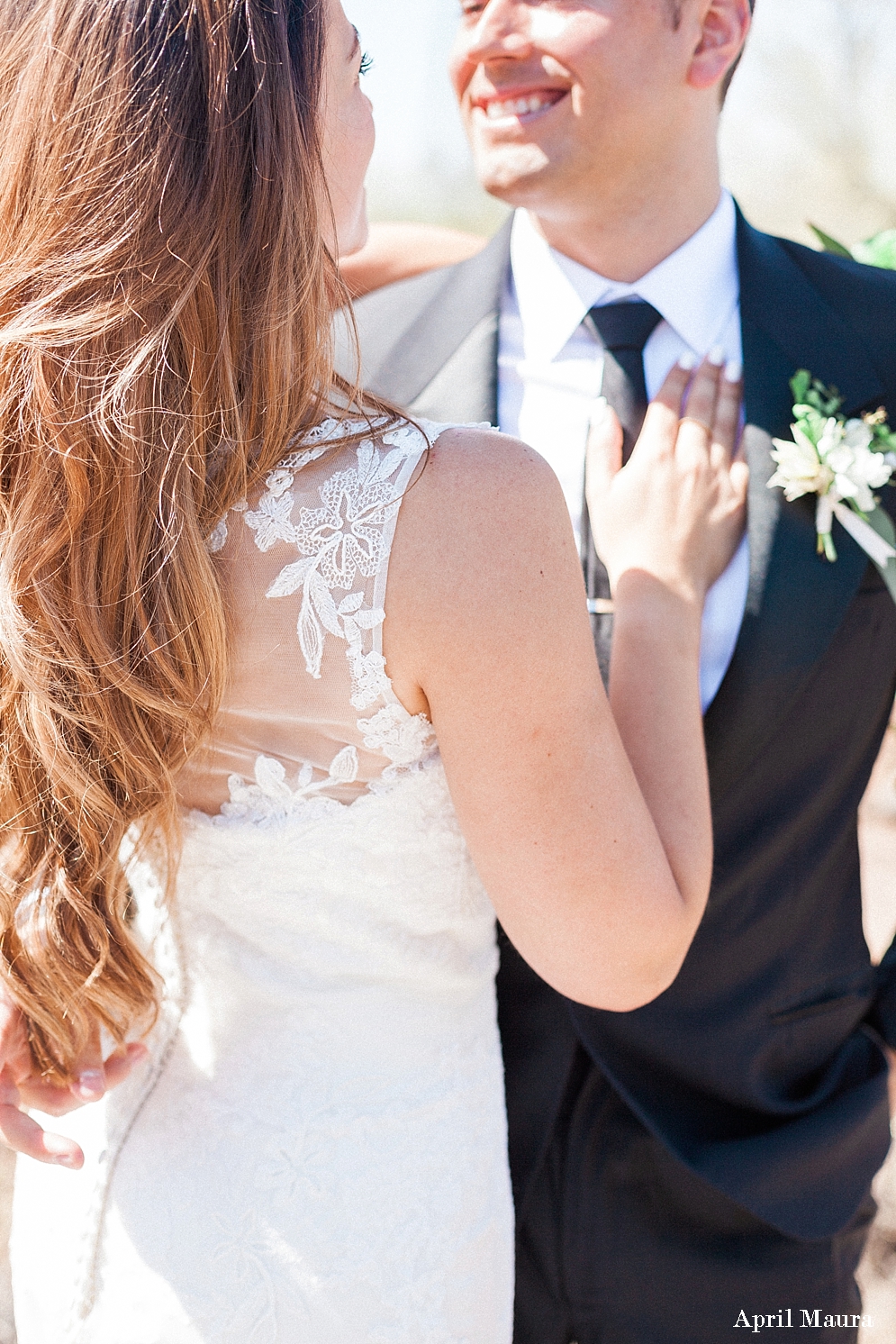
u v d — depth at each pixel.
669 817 1.03
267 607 0.89
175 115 0.80
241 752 0.95
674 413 1.33
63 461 0.82
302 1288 0.96
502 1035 1.33
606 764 0.90
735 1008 1.35
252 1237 0.96
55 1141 0.99
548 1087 1.31
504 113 1.34
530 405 1.48
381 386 1.51
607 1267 1.37
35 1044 1.04
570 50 1.27
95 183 0.80
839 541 1.32
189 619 0.85
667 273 1.42
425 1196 1.01
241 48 0.82
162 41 0.80
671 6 1.27
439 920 1.01
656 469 1.28
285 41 0.84
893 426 1.40
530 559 0.86
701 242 1.42
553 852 0.89
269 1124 0.98
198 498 0.86
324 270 0.94
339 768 0.92
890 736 4.24
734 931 1.34
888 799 4.20
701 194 1.41
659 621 1.15
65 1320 1.04
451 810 0.99
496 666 0.85
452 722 0.88
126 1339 0.99
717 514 1.28
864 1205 1.46
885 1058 1.50
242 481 0.87
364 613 0.86
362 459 0.87
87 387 0.82
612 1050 1.32
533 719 0.87
